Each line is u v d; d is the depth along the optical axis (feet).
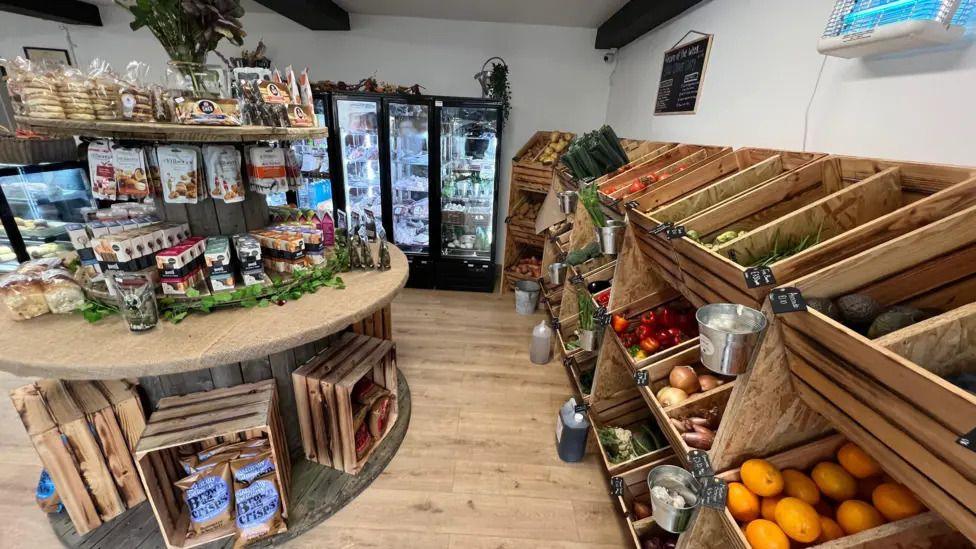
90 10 12.23
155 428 4.60
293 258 5.75
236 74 5.52
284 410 6.14
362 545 5.08
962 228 2.19
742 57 5.85
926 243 2.25
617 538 5.33
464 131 12.28
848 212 3.00
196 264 5.33
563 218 10.37
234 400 5.10
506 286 13.23
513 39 12.56
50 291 4.74
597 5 10.05
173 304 4.93
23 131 10.13
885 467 2.23
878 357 1.88
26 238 9.62
